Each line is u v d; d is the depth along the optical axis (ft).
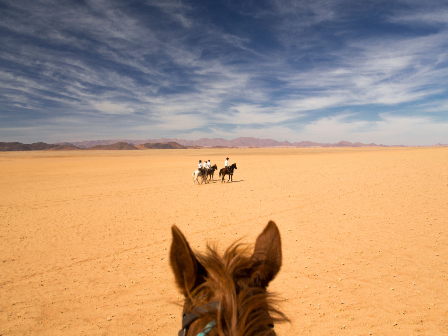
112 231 35.35
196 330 3.10
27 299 19.40
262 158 234.58
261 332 2.78
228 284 3.32
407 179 64.64
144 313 17.37
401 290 18.28
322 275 20.98
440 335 13.93
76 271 23.84
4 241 32.58
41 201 57.16
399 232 29.73
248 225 35.55
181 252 3.67
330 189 59.00
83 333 15.57
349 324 15.17
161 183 82.99
